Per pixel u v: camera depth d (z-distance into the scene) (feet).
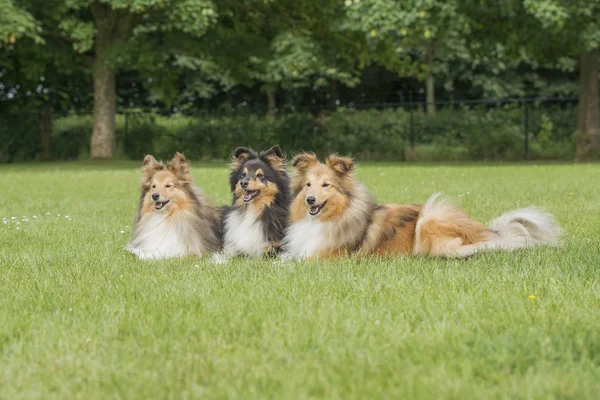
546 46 104.17
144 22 114.01
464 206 43.45
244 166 29.32
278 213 29.01
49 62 118.83
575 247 27.55
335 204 26.78
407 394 12.52
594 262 24.56
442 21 93.25
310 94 185.37
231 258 27.84
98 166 105.91
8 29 93.09
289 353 14.92
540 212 28.48
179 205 29.50
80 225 38.24
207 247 29.94
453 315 17.74
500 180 65.57
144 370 14.12
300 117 124.16
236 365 14.24
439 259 26.18
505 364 14.08
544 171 78.13
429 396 12.50
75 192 59.57
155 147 126.93
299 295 20.39
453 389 12.66
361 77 180.65
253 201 28.96
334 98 180.14
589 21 92.32
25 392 13.02
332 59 114.93
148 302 19.71
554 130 119.14
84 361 14.69
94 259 27.63
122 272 24.81
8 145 125.29
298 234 27.53
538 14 86.84
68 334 16.69
